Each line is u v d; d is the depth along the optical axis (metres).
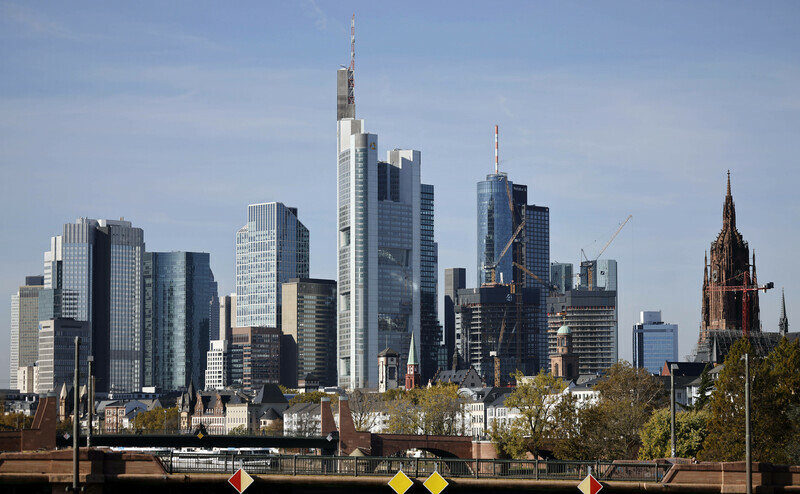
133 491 125.06
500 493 125.94
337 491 127.00
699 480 121.94
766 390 191.88
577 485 124.75
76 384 118.12
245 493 127.00
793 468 121.44
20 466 123.62
